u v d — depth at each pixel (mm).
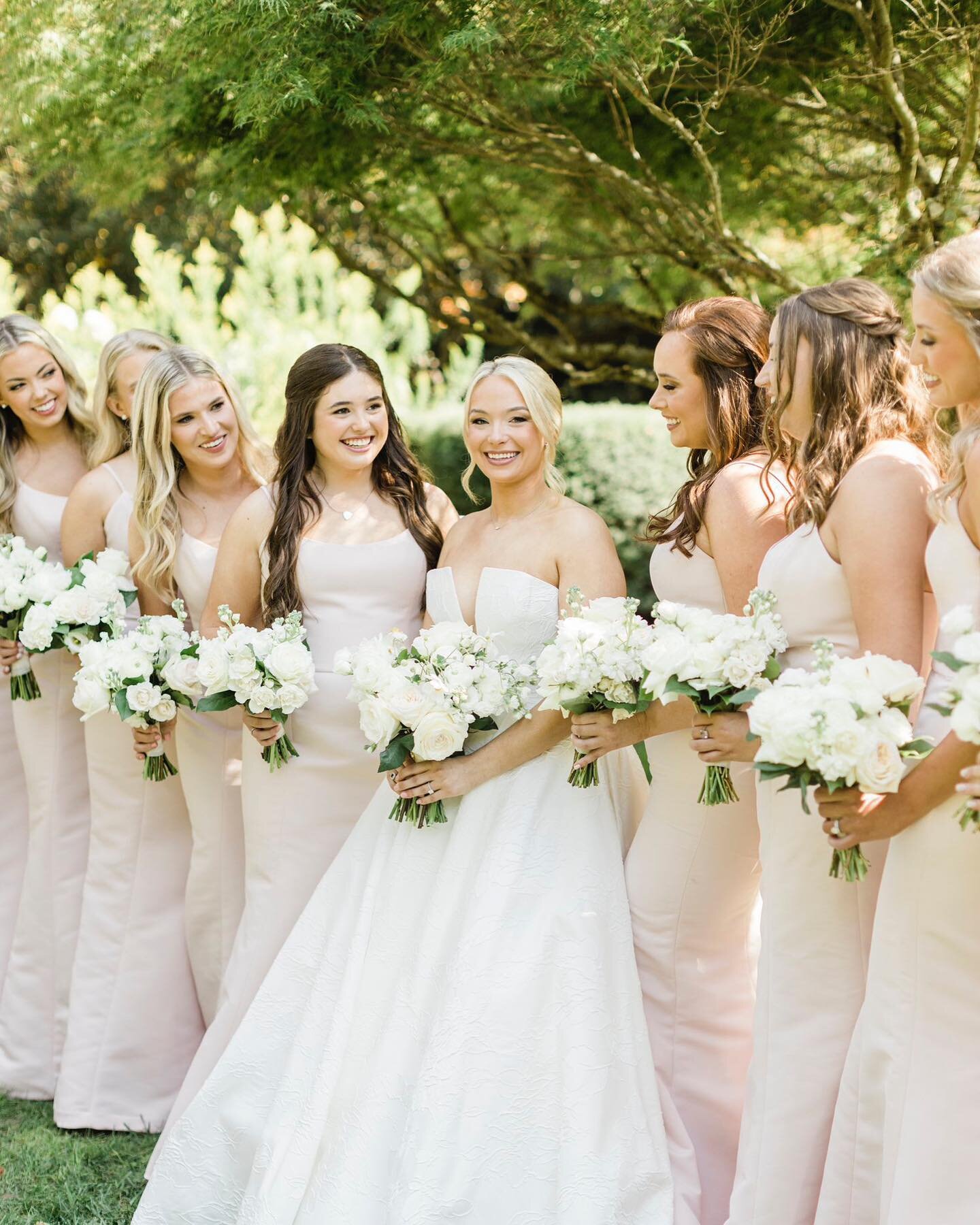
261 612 3340
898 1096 2164
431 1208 2527
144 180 4793
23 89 4250
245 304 7586
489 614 2936
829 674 2137
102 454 3730
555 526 2955
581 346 6602
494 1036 2625
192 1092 3193
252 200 4758
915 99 3996
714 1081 2793
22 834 4129
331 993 2902
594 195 4973
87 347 7094
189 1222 2881
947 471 2439
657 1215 2547
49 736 3760
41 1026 3771
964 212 3846
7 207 10438
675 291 6035
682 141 4508
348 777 3207
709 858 2742
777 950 2461
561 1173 2541
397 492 3324
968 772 1946
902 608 2248
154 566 3461
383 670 2797
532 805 2840
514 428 2938
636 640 2566
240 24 3588
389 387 7957
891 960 2197
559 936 2699
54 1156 3354
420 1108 2611
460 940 2730
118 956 3600
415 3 3480
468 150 4441
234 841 3475
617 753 3008
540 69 3775
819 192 4684
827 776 2053
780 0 3695
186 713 3426
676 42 3436
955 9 3623
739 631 2357
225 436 3428
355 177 4625
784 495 2666
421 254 6215
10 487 3881
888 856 2248
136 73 4109
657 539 2896
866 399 2373
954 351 2072
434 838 2920
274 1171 2721
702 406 2785
